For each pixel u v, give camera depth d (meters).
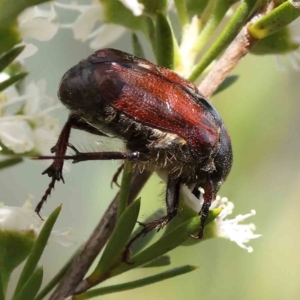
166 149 0.12
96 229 0.12
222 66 0.12
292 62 0.13
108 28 0.13
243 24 0.12
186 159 0.12
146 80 0.12
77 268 0.12
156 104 0.12
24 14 0.12
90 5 0.13
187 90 0.12
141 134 0.12
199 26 0.12
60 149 0.12
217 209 0.11
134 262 0.12
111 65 0.12
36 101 0.13
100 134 0.12
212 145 0.12
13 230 0.12
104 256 0.11
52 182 0.12
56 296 0.12
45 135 0.12
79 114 0.12
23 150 0.12
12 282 0.15
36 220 0.12
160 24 0.12
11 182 0.16
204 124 0.12
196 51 0.12
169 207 0.12
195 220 0.11
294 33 0.13
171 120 0.12
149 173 0.12
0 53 0.12
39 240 0.11
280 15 0.12
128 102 0.12
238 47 0.12
